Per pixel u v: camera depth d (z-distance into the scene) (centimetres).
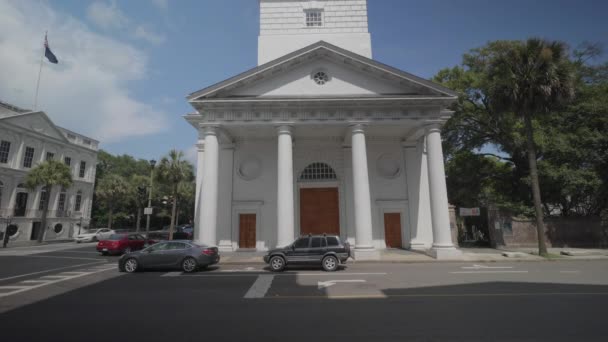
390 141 2347
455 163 3073
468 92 2773
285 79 1983
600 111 2312
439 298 872
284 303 834
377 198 2272
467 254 1956
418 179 2275
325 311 750
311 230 2256
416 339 561
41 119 4197
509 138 2678
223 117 1942
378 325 640
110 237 2355
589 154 2261
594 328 610
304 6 2602
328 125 1958
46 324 673
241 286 1073
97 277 1290
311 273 1346
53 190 4325
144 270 1489
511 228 2377
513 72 1936
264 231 2214
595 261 1714
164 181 3475
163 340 572
